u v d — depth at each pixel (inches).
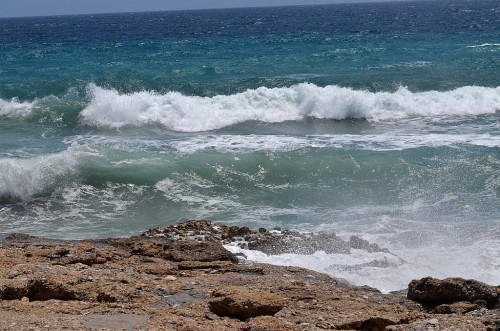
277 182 628.4
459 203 556.4
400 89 988.6
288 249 439.2
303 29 3031.5
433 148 696.4
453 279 325.7
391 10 6215.6
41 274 335.3
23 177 603.2
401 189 597.9
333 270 397.7
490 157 658.8
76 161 636.7
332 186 613.0
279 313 291.4
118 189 605.9
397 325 270.5
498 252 434.6
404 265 407.8
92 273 346.9
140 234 501.0
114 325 272.2
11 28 4633.4
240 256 420.8
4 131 848.9
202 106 909.2
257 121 898.7
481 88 988.6
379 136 786.2
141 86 1100.5
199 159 663.1
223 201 582.9
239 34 2728.8
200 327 267.4
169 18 6171.3
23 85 1103.6
